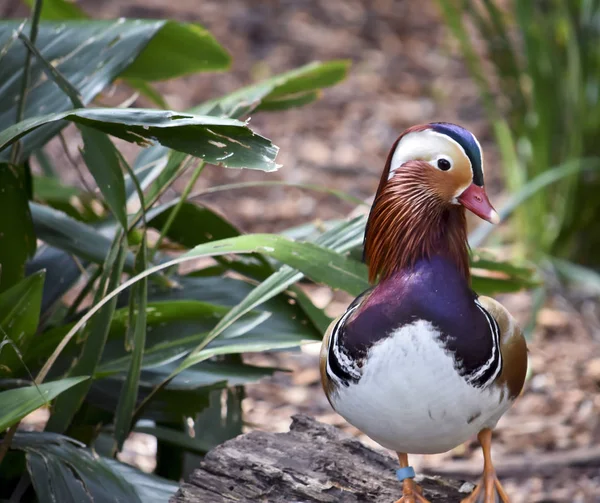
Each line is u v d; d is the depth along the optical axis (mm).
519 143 11461
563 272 10742
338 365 4215
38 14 5547
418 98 14906
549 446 8203
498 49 11141
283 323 5840
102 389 5883
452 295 4125
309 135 13930
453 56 16078
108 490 4957
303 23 16516
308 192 12641
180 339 5664
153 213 6164
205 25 15844
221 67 7137
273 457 5012
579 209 10875
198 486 4914
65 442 5191
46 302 6102
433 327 4031
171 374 5230
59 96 5699
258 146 4281
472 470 7695
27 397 4430
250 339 5684
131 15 15625
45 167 8375
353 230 5750
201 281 6266
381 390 4082
